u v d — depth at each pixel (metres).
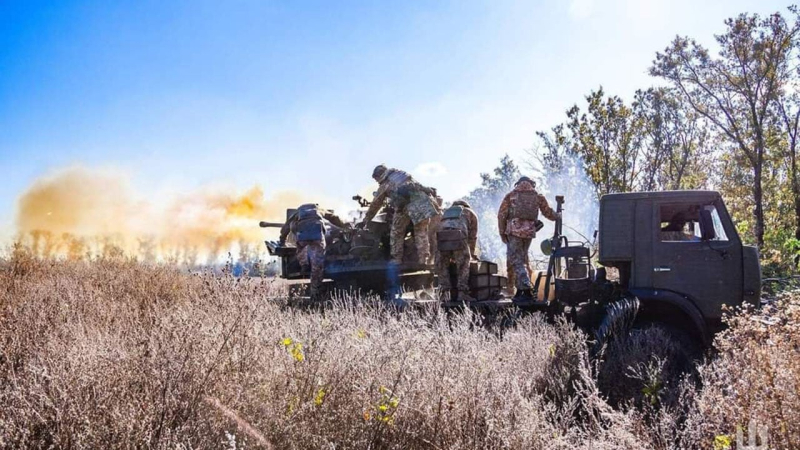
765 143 23.03
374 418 3.84
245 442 3.56
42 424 3.53
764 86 22.92
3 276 8.05
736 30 22.59
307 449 3.68
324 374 4.18
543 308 7.64
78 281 8.05
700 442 4.09
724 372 4.44
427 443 3.81
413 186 8.83
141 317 5.90
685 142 22.70
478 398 4.01
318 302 7.76
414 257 9.08
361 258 8.97
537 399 4.53
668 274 7.41
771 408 3.66
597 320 7.36
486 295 8.35
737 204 23.75
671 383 6.11
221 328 4.36
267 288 5.36
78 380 3.79
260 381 4.07
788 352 3.99
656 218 7.53
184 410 3.63
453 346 4.90
